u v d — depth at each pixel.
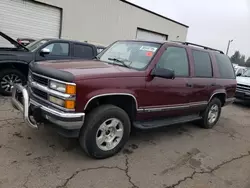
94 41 15.46
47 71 3.09
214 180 3.15
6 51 6.04
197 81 4.55
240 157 4.01
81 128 3.14
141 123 3.81
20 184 2.58
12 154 3.19
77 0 13.69
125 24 17.50
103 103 3.47
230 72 5.81
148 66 3.66
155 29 20.78
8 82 6.21
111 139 3.38
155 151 3.84
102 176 2.93
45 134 3.93
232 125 6.07
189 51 4.50
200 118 5.11
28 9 11.83
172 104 4.13
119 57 4.11
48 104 3.05
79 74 2.90
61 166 3.04
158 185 2.88
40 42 6.88
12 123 4.27
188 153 3.93
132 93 3.40
